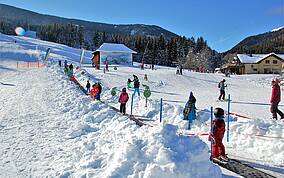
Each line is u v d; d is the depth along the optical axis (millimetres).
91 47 177000
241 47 170000
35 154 9344
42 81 32750
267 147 9570
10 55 65938
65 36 181500
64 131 12477
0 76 40719
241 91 36781
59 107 18188
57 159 8836
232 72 96688
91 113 15766
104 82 36156
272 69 90812
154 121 14594
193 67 113875
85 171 7512
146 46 122375
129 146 7156
